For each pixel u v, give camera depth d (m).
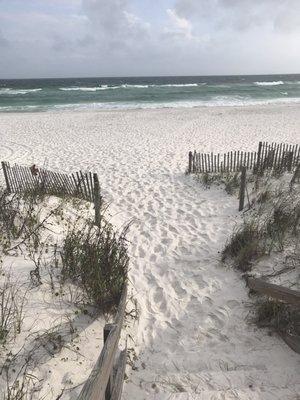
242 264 5.61
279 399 3.20
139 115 25.12
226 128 19.61
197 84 70.69
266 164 10.03
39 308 3.94
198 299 5.07
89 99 40.16
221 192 9.10
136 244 6.74
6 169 10.30
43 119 23.48
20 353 3.35
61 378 3.28
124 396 3.45
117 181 10.70
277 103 35.56
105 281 4.33
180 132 18.52
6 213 5.84
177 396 3.28
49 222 6.22
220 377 3.61
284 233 6.21
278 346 4.09
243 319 4.59
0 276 4.28
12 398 2.79
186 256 6.25
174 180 10.53
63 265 4.59
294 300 3.75
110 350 2.61
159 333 4.43
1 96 44.81
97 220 7.02
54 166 12.77
